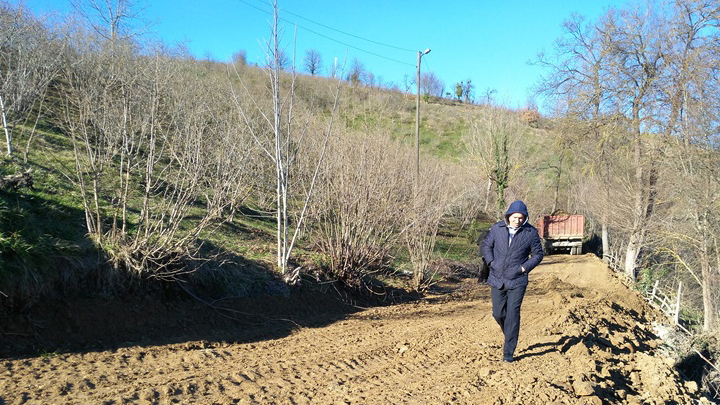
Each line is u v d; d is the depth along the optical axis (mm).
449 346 6871
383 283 11789
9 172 8453
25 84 10703
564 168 34531
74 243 6828
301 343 6941
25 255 5984
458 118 41719
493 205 28859
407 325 8406
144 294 7055
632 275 21453
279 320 8164
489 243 5984
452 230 23094
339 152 11383
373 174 11297
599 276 16766
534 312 9148
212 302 7836
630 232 22281
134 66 9523
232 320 7680
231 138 11453
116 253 6980
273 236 12188
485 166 29172
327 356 6281
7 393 4312
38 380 4707
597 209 25125
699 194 15125
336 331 7809
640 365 6871
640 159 21250
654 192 21000
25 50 11047
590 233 30297
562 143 25094
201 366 5574
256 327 7668
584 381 5258
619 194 22531
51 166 10008
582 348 6512
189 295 7617
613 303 12000
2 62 11250
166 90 9930
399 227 12281
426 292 12250
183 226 9938
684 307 18594
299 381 5234
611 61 22266
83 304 6344
